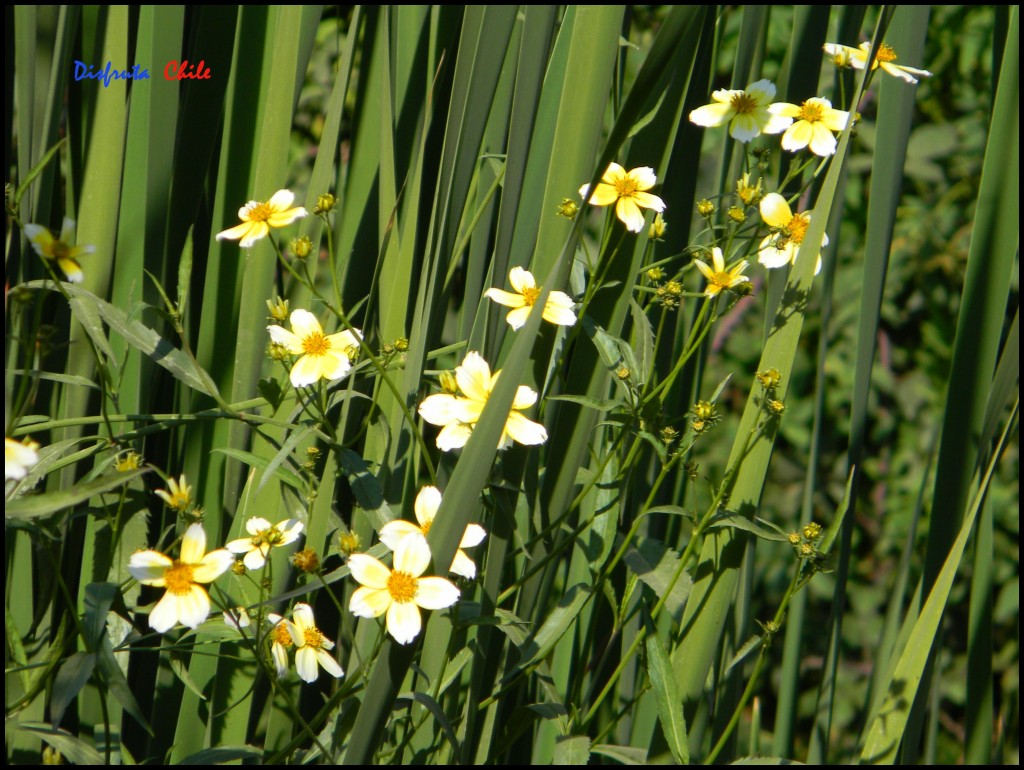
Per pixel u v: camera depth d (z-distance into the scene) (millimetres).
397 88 1647
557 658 1631
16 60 1608
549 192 1564
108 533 1555
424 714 1554
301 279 1511
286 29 1605
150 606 1525
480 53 1531
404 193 1635
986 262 1628
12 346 1616
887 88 1624
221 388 1637
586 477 1590
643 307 1642
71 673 1465
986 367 1632
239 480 1624
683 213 1646
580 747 1523
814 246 1562
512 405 1495
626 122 1455
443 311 1605
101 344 1524
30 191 1613
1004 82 1620
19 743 1558
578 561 1632
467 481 1479
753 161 1672
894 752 1589
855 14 1659
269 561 1521
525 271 1560
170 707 1629
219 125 1629
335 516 1571
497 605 1580
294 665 1552
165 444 1651
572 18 1594
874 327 1645
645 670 1564
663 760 1579
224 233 1520
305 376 1522
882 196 1634
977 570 1669
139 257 1631
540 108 1593
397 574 1484
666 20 1433
